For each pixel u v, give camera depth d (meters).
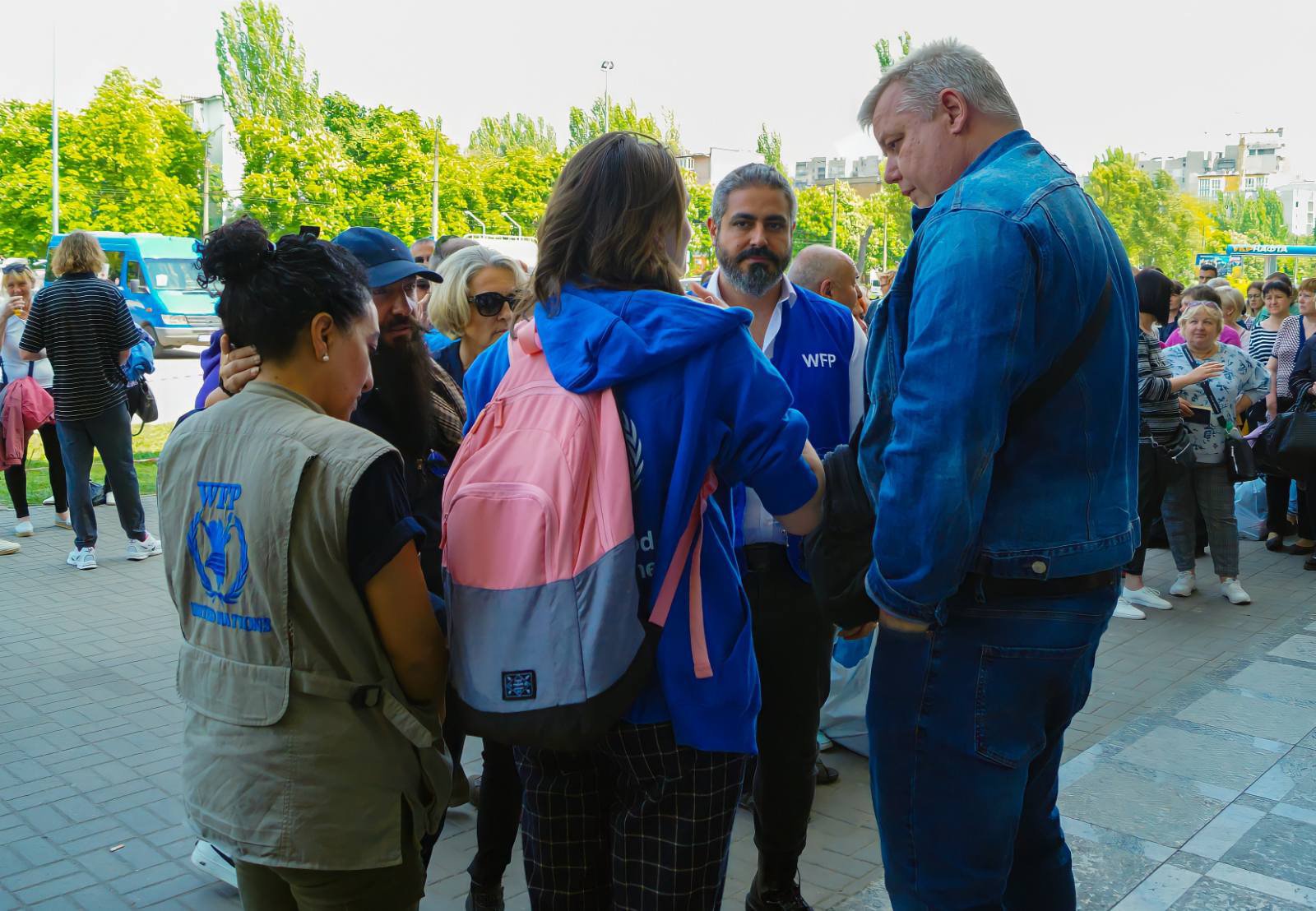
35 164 36.19
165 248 24.25
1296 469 7.20
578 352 1.79
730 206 2.90
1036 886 2.31
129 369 8.41
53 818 3.65
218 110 53.62
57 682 4.96
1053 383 1.85
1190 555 6.52
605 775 2.00
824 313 2.98
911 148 2.06
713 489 1.90
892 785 2.04
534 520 1.71
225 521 1.74
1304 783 3.75
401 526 1.73
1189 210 59.88
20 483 7.78
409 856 1.83
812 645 2.70
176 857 3.40
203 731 1.78
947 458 1.75
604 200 1.88
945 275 1.79
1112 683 4.95
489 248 3.41
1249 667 5.10
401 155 47.69
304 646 1.71
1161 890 3.03
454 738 2.90
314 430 1.73
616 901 1.90
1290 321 8.27
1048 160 1.96
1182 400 6.39
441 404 2.85
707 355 1.80
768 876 2.82
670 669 1.79
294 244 1.83
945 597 1.82
